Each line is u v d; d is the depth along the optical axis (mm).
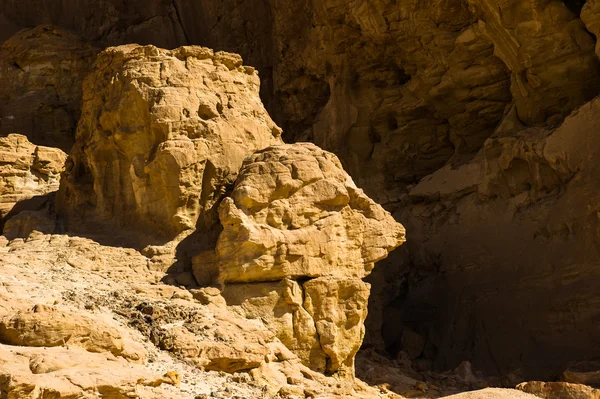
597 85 17797
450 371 15891
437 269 18703
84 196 14008
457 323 17266
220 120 13289
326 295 11688
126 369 7992
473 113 20266
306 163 12344
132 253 12375
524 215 17312
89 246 12477
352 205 12695
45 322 8250
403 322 18141
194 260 12023
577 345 15188
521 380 14859
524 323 16172
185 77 13344
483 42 19094
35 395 6793
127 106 13203
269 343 10883
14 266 11141
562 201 16438
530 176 17641
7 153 15828
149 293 11195
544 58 18000
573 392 10484
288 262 11617
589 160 16172
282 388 9758
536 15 17672
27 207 14789
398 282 19047
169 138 12750
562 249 16109
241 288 11500
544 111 18484
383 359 15867
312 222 12117
